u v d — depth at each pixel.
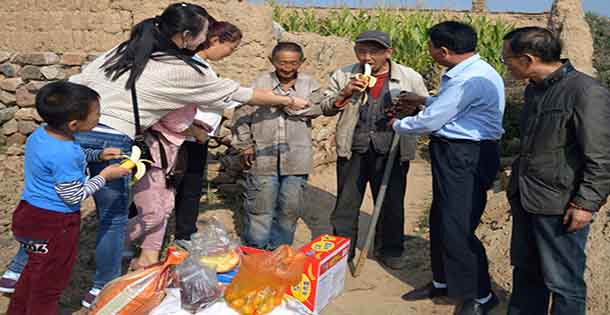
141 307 2.53
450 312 3.72
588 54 8.06
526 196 2.89
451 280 3.55
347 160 4.24
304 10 11.71
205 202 5.45
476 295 3.53
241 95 3.35
